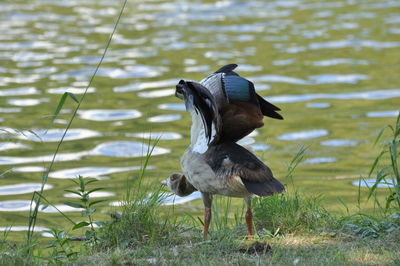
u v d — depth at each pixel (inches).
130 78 898.7
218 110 329.7
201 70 916.0
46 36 1103.0
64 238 378.0
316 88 864.9
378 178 381.7
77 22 1203.9
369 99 818.8
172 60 972.6
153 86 863.7
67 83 869.8
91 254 339.3
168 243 346.3
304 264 300.8
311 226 369.1
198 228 394.9
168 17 1261.1
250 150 349.4
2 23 1183.6
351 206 496.7
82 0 1401.3
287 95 838.5
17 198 532.4
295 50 1035.9
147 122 736.3
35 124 714.2
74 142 674.2
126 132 702.5
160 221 382.3
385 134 689.6
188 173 337.7
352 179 570.3
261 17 1262.3
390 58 991.0
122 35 1120.8
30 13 1269.7
